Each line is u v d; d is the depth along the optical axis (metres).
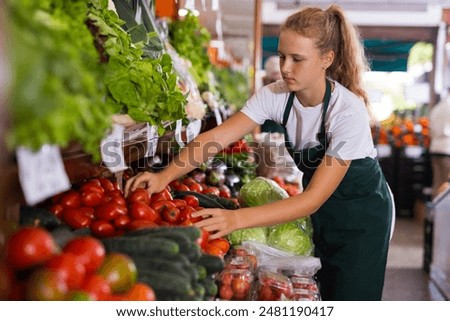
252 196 3.37
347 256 2.94
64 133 1.17
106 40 2.14
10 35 1.09
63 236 1.63
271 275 2.36
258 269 2.52
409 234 9.15
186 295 1.60
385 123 12.48
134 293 1.44
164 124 2.56
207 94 4.56
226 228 2.23
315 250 3.11
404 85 14.34
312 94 2.67
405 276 6.52
